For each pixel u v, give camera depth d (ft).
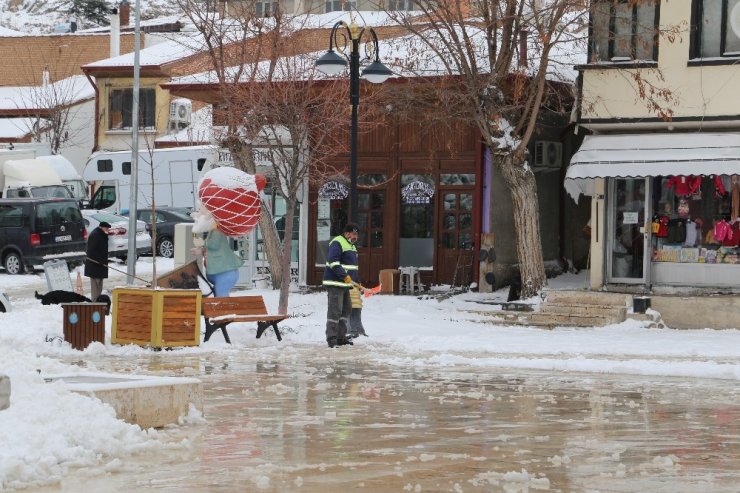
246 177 172.04
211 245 171.01
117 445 74.74
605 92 192.85
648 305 183.93
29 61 503.20
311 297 212.23
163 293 148.46
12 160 326.85
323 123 211.61
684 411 97.45
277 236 228.02
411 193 229.66
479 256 221.05
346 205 233.76
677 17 188.96
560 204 237.45
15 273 288.51
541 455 75.66
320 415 93.56
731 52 187.21
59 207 292.40
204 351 147.54
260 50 214.90
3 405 74.49
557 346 152.05
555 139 232.32
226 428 86.12
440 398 104.58
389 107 218.38
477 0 193.98
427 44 204.95
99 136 403.54
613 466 71.87
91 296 202.18
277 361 136.98
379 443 79.97
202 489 64.59
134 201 252.01
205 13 244.42
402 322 181.88
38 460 68.13
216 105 240.94
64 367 96.89
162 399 85.76
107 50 501.97
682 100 188.65
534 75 202.90
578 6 188.55
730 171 180.24
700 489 65.10
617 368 128.06
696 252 192.65
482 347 150.30
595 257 197.36
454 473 69.26
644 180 195.42
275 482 66.44
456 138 225.56
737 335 170.19
